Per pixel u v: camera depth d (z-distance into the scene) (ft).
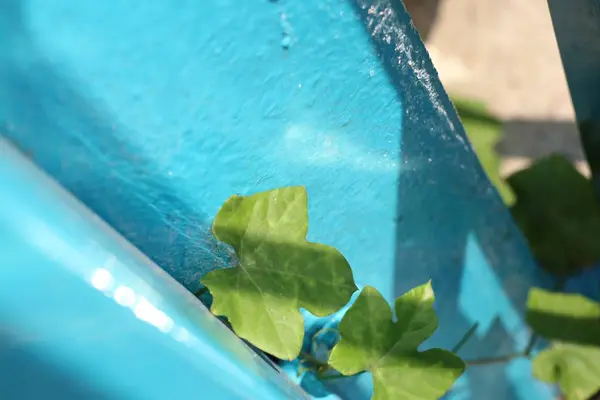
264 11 1.11
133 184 1.08
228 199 1.12
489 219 1.69
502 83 2.56
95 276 0.89
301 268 1.15
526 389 1.86
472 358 1.69
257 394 0.98
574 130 2.51
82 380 0.92
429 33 2.64
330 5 1.15
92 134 1.03
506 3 2.62
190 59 1.07
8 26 0.95
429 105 1.40
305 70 1.18
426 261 1.53
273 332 1.14
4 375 0.90
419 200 1.47
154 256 1.13
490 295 1.72
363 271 1.42
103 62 1.01
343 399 1.38
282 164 1.22
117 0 1.00
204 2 1.06
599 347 1.76
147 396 0.94
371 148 1.33
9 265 0.87
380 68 1.26
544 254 2.02
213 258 1.20
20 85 0.98
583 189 2.02
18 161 0.87
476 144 2.46
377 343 1.24
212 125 1.12
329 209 1.32
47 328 0.90
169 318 0.92
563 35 1.62
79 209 0.90
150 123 1.07
